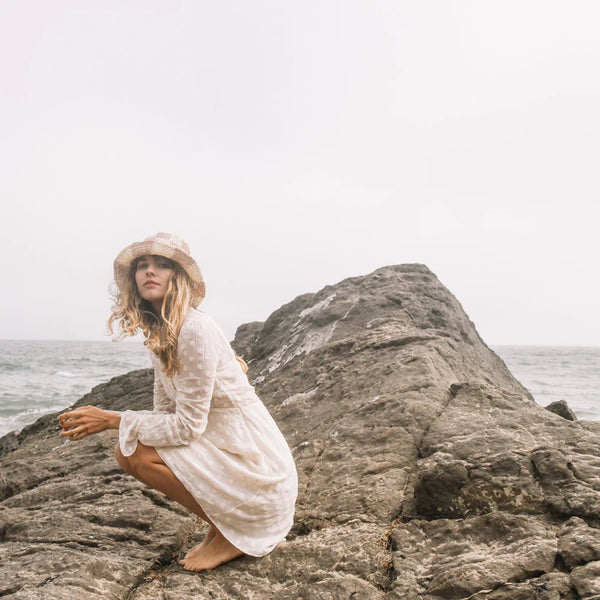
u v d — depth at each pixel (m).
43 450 6.82
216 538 3.04
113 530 3.42
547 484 3.10
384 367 5.37
